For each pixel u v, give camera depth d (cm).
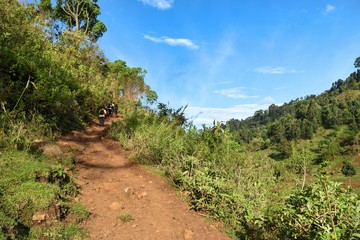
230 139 846
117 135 1048
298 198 427
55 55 1706
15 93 848
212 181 630
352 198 382
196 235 495
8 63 932
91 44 2823
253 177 708
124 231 475
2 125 659
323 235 351
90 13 4375
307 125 15762
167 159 791
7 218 370
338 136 13688
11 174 472
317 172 467
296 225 402
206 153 765
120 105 2472
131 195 602
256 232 500
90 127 1364
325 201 379
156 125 1070
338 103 19888
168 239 472
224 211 571
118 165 779
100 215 510
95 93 1844
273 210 529
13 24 1147
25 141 645
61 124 1046
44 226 414
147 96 2911
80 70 2009
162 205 583
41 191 453
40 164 545
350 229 343
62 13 4097
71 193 545
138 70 3903
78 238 426
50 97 940
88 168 720
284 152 11219
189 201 621
